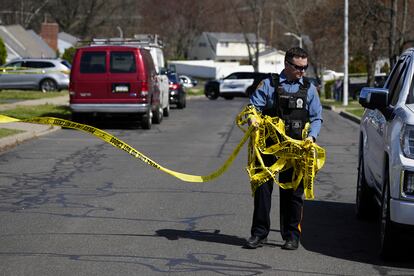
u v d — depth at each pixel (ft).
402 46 176.55
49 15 492.54
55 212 51.62
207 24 488.44
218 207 53.98
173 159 81.30
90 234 44.96
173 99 182.80
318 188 64.13
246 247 41.88
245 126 127.65
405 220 37.06
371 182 47.39
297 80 40.75
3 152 84.89
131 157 81.87
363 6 198.18
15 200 56.03
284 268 38.14
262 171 39.99
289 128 40.34
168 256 40.06
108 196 57.98
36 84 228.02
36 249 41.19
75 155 83.05
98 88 114.83
